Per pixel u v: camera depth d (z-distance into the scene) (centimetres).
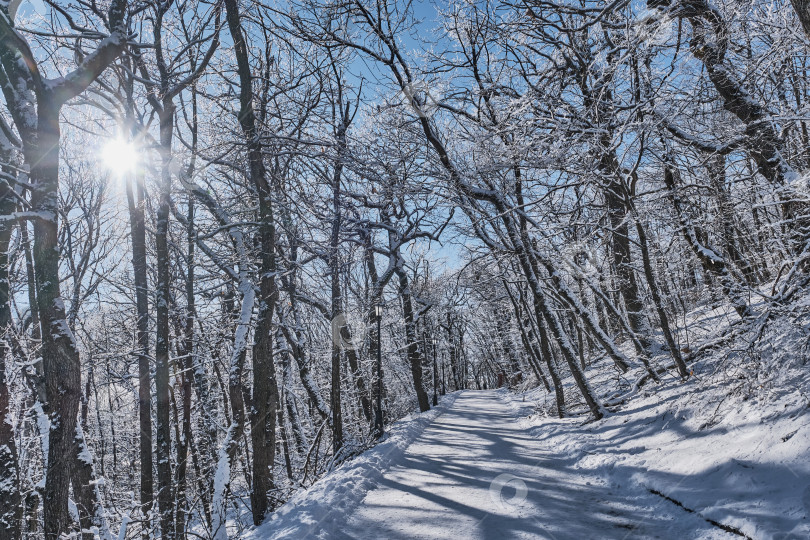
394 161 1341
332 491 845
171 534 993
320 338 2444
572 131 1017
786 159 793
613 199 1254
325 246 1512
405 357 3166
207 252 1399
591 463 878
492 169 1202
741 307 798
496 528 600
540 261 1366
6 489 740
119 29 718
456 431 1714
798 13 527
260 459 922
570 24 1086
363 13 1207
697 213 1028
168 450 1006
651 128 909
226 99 1302
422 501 769
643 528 542
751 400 670
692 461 646
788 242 690
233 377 1061
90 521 802
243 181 1438
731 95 866
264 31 1255
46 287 629
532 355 2564
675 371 1162
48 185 641
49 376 625
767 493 474
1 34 642
